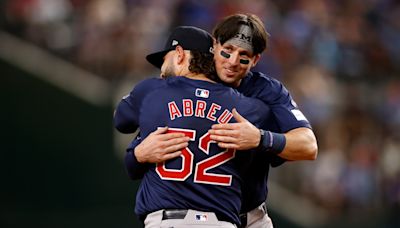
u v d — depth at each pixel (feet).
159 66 62.95
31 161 136.67
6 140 136.87
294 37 163.84
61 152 136.56
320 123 151.64
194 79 58.29
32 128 137.18
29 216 135.54
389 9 181.57
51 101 137.80
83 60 146.20
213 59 58.95
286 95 61.46
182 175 56.03
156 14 152.25
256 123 58.23
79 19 150.30
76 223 135.13
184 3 158.51
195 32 59.62
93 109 137.59
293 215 143.64
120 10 150.71
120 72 145.07
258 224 63.72
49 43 146.41
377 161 152.56
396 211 148.66
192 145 56.34
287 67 157.38
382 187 150.71
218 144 55.98
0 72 137.90
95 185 135.54
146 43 148.05
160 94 58.03
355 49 169.37
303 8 170.71
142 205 57.52
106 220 134.51
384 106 157.58
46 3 149.38
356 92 157.89
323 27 169.17
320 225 144.56
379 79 163.22
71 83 139.13
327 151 150.10
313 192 147.54
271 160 61.93
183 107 57.11
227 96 57.88
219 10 161.89
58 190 136.26
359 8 176.65
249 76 61.52
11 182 136.15
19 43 143.13
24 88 137.90
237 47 57.57
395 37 179.11
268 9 165.68
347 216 147.13
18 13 148.25
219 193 56.39
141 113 58.34
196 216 55.57
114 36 148.05
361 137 153.58
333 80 161.17
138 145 57.52
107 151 136.26
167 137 56.13
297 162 147.95
